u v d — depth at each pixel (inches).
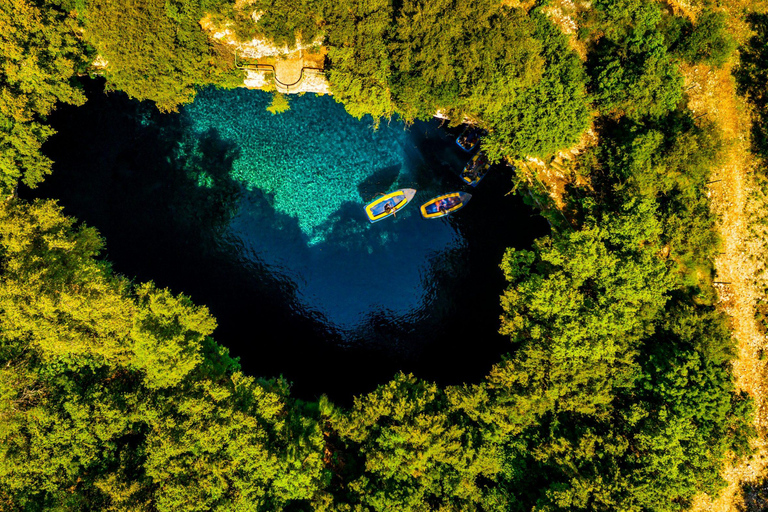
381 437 1453.0
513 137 1530.5
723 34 1502.2
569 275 1492.4
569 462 1416.1
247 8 1462.8
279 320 1894.7
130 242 1822.1
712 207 1627.7
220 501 1397.6
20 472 1373.0
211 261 1857.8
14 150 1528.1
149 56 1412.4
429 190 1882.4
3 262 1477.6
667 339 1519.4
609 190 1641.2
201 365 1579.7
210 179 1824.6
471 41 1322.6
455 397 1508.4
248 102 1772.9
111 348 1437.0
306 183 1850.4
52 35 1423.5
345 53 1406.3
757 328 1626.5
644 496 1333.7
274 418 1512.1
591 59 1585.9
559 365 1446.9
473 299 1920.5
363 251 1902.1
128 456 1456.7
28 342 1471.5
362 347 1925.4
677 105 1601.9
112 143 1797.5
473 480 1449.3
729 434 1557.6
